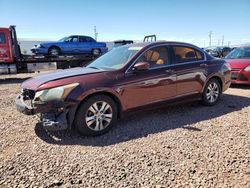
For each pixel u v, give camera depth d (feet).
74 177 9.73
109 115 14.43
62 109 12.89
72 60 52.54
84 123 13.58
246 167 10.18
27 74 54.80
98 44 62.13
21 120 16.97
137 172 10.02
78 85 13.34
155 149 12.03
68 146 12.63
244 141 12.72
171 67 16.89
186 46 18.37
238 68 27.17
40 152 11.95
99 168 10.37
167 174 9.82
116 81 14.44
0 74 44.83
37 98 12.97
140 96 15.47
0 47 43.93
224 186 8.96
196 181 9.31
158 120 16.51
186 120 16.39
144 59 15.85
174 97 17.21
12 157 11.45
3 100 23.76
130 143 12.86
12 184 9.31
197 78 18.35
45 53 54.49
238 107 19.53
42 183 9.37
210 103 19.72
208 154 11.38
